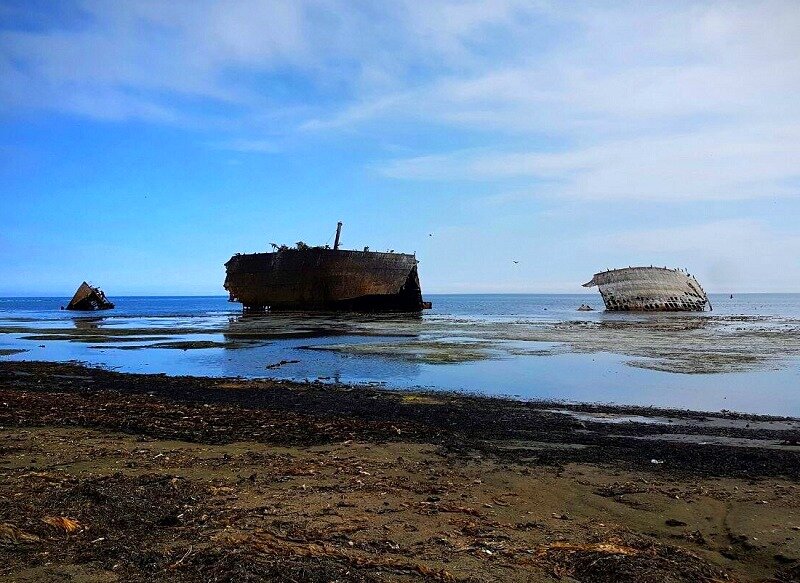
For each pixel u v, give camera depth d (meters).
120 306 162.00
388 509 6.77
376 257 74.38
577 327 52.03
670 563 5.40
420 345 34.25
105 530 5.82
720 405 16.47
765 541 6.10
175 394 17.77
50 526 5.79
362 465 8.91
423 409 15.20
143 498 6.87
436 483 8.07
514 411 15.06
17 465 8.41
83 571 4.83
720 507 7.26
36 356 30.42
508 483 8.21
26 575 4.73
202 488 7.40
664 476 8.72
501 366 24.91
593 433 12.51
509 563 5.32
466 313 94.38
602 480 8.46
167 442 10.43
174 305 177.88
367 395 17.47
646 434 12.52
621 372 23.06
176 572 4.83
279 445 10.43
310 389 18.72
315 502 6.93
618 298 96.62
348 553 5.37
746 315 82.19
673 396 17.92
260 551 5.28
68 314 92.50
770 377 21.80
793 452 10.64
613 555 5.47
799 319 67.62
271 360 27.67
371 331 46.41
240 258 82.88
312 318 67.12
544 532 6.21
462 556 5.45
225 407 14.80
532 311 107.25
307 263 73.31
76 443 10.05
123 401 15.70
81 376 22.11
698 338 39.22
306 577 4.76
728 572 5.45
